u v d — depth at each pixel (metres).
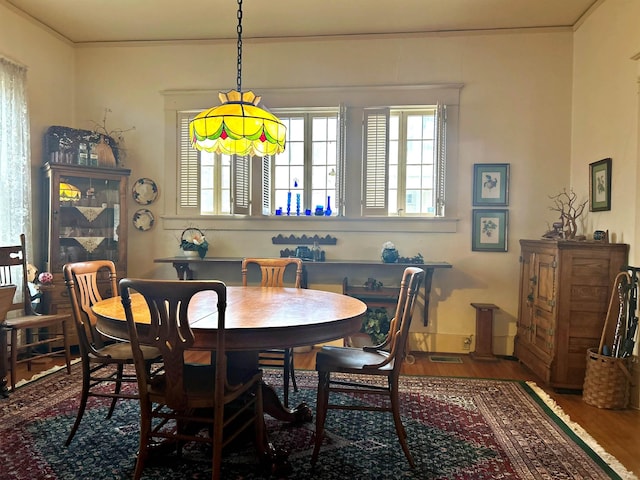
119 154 4.28
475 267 3.98
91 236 4.01
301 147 4.23
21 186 3.58
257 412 1.97
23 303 3.14
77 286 2.27
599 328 2.98
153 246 4.30
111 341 3.91
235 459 2.04
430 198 4.12
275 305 2.19
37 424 2.35
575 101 3.77
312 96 4.11
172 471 1.93
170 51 4.26
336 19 3.77
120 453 2.06
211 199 4.31
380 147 4.00
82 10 3.68
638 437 2.34
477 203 3.96
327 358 2.15
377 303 3.84
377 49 4.04
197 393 1.71
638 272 2.78
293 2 3.50
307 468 1.97
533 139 3.90
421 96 4.00
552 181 3.88
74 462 1.98
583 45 3.63
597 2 3.38
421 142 4.12
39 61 3.92
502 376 3.35
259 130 2.30
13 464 1.96
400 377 3.29
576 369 3.01
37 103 3.91
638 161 2.83
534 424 2.46
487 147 3.95
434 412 2.61
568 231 3.39
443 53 3.98
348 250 4.10
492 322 3.77
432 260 4.03
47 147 3.95
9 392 2.81
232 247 4.22
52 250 3.73
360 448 2.16
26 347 3.32
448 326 4.02
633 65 2.88
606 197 3.19
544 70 3.87
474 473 1.94
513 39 3.90
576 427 2.43
